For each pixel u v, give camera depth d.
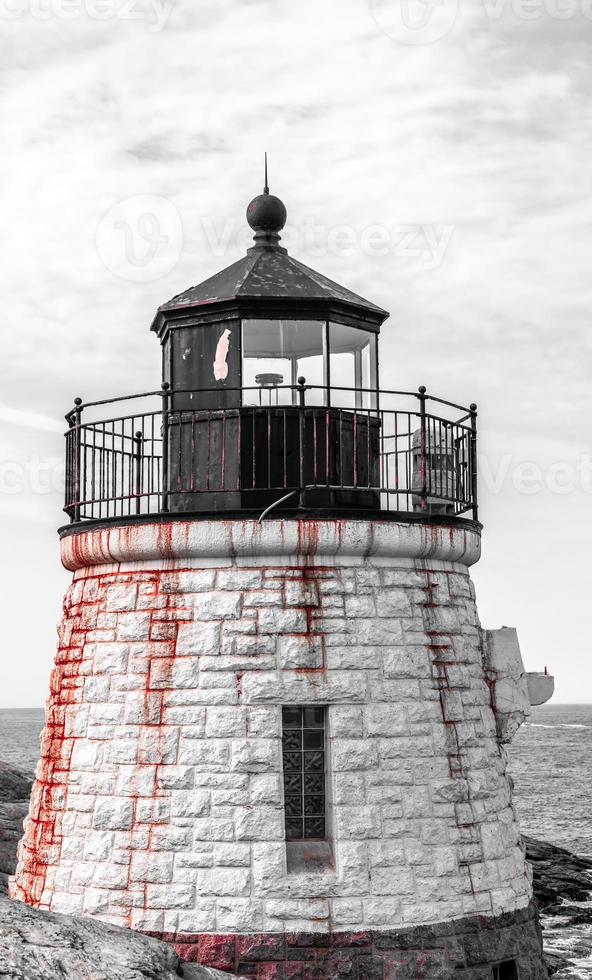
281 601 12.97
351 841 12.57
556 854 35.03
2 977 8.70
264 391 13.82
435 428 14.07
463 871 13.02
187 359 14.02
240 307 13.66
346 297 14.06
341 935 12.38
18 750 114.69
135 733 12.98
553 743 134.12
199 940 12.34
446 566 14.05
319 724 12.99
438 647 13.55
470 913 12.95
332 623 12.98
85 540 13.80
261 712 12.72
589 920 28.95
